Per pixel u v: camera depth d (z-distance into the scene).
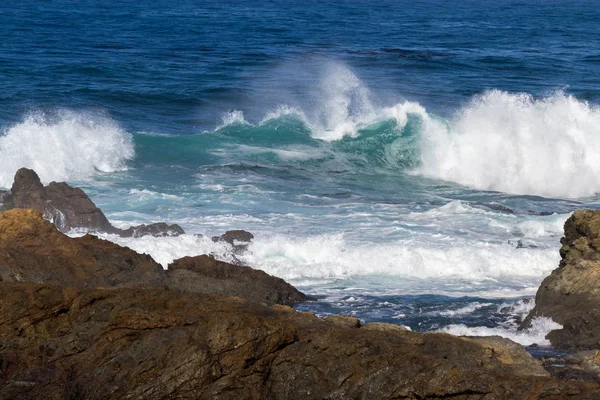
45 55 125.75
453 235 49.91
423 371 22.92
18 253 33.06
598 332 31.70
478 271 44.53
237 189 60.16
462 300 39.06
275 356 24.28
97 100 91.88
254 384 23.77
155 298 27.98
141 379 23.55
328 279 42.75
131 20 196.88
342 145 75.62
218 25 193.50
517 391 22.14
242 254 44.47
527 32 199.50
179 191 59.25
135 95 95.38
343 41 168.12
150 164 67.00
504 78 122.62
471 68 131.75
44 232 34.47
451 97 105.56
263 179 64.44
